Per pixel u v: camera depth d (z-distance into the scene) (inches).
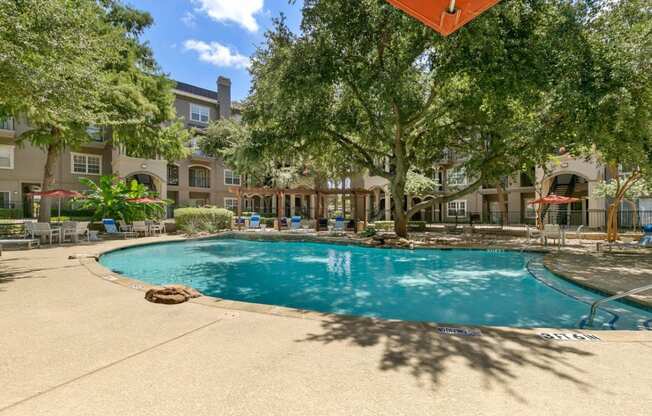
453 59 384.2
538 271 318.7
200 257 460.4
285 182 1051.9
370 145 645.9
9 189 830.5
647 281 254.7
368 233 627.8
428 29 360.5
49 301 179.6
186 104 1124.5
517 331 138.6
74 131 573.6
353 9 405.1
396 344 124.3
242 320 150.3
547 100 401.4
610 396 89.7
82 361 108.3
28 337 128.7
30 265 291.7
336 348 120.2
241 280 324.5
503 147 525.7
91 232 548.1
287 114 543.5
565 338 131.3
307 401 86.3
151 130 698.8
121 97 576.7
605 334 135.7
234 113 1242.6
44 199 586.2
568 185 913.5
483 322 205.3
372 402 86.0
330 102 566.9
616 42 336.2
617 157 405.1
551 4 350.6
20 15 245.0
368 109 537.3
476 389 92.8
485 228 746.8
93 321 147.9
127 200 671.1
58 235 505.7
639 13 361.7
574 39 336.8
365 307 239.0
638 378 99.8
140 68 725.3
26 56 263.3
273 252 504.1
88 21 325.1
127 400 86.0
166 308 167.9
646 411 82.5
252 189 848.9
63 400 85.8
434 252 477.1
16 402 84.5
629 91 318.0
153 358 111.0
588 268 307.6
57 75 281.7
